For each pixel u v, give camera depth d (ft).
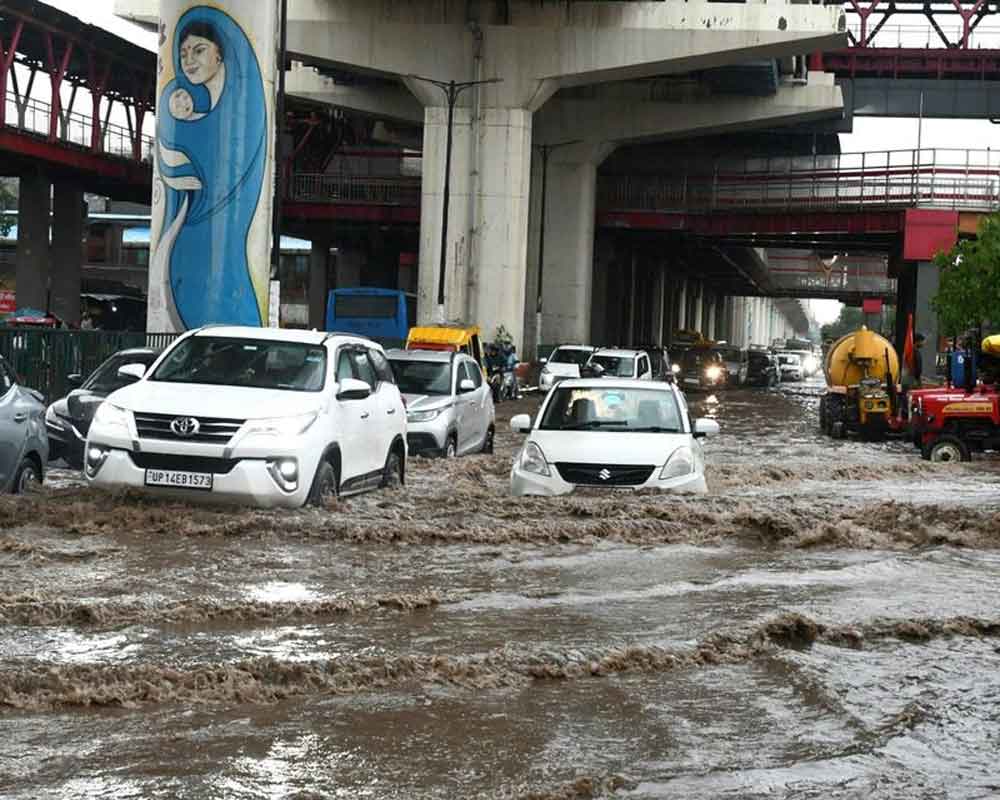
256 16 119.85
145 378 45.68
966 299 165.78
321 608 29.76
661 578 35.22
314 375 46.03
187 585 32.22
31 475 46.09
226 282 119.75
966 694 24.23
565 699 23.41
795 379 307.99
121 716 21.66
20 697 22.26
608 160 312.50
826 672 25.54
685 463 48.44
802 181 260.83
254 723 21.45
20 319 181.06
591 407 51.26
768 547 41.04
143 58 246.06
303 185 277.23
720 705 23.20
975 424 84.43
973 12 309.42
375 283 335.26
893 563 38.55
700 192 263.29
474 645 26.89
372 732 21.15
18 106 208.95
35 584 31.65
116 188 262.88
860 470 70.33
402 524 41.14
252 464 42.16
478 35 202.90
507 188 205.67
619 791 18.63
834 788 18.97
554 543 40.52
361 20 205.57
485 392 77.46
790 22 191.42
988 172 231.50
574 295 255.09
